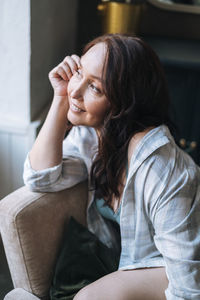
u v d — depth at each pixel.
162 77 1.04
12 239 1.05
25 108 1.54
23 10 1.38
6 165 1.65
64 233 1.16
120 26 1.86
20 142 1.59
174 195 0.96
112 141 1.04
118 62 0.93
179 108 2.01
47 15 1.61
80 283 1.09
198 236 0.95
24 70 1.48
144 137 1.02
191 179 0.99
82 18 2.29
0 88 1.53
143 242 1.07
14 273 1.11
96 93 0.97
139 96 0.99
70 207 1.18
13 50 1.45
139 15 1.88
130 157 1.05
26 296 1.07
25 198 1.09
